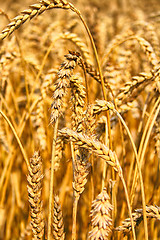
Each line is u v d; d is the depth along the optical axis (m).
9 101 1.08
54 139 0.52
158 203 0.75
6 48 0.81
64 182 0.82
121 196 0.80
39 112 0.76
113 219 0.62
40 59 1.14
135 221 0.56
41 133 0.77
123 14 2.00
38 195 0.55
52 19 1.43
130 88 0.63
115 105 0.64
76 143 0.50
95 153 0.51
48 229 0.54
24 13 0.52
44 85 0.75
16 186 0.88
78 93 0.55
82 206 0.87
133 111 0.92
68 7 0.54
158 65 0.66
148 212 0.55
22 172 0.97
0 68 0.78
